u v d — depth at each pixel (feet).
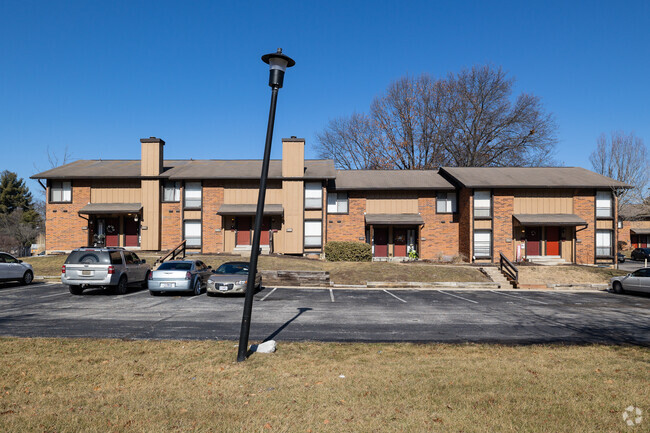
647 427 15.75
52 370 22.29
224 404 17.80
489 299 56.80
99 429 15.30
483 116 160.76
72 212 103.81
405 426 15.72
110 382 20.51
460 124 162.50
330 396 18.79
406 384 20.48
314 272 71.72
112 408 17.25
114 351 26.32
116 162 119.14
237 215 101.19
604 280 79.82
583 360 25.31
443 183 106.63
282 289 64.34
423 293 62.23
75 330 33.17
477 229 97.50
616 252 99.25
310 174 103.19
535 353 27.25
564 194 99.96
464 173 108.27
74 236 103.50
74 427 15.43
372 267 81.82
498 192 98.27
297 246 101.04
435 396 18.88
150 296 54.08
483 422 16.12
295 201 101.71
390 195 106.01
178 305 46.50
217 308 44.50
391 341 30.94
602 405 17.90
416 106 166.50
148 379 20.99
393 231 107.24
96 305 46.11
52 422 15.80
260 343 28.40
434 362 24.67
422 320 39.58
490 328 36.22
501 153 161.38
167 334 32.04
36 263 84.17
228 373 22.00
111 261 54.24
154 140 102.68
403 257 105.70
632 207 135.13
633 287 65.36
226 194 103.04
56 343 28.37
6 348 26.89
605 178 104.88
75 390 19.35
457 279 77.25
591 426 15.80
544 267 87.56
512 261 97.09
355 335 32.76
